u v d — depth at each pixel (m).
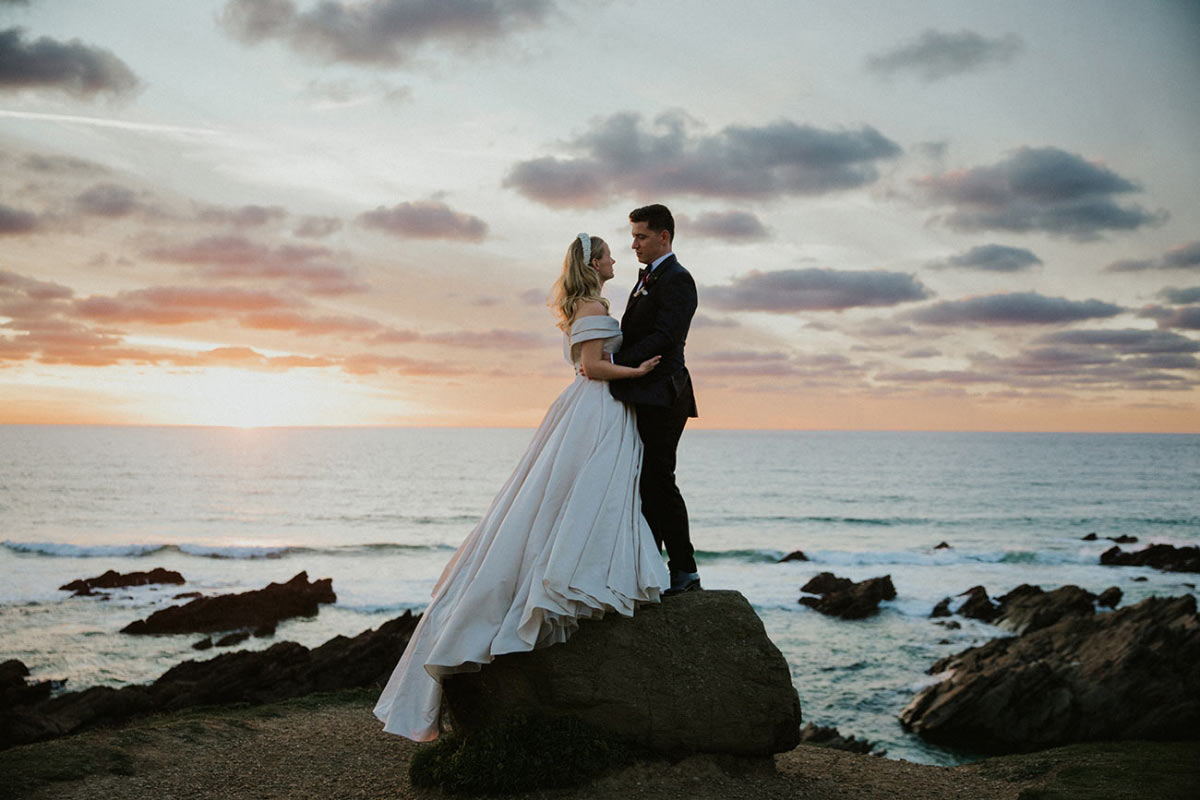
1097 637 19.73
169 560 42.31
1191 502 79.19
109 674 21.86
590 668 5.55
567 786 5.30
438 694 5.27
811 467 124.81
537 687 5.57
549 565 5.04
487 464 126.31
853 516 65.75
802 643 25.86
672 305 5.50
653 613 5.73
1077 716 16.69
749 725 5.63
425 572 39.56
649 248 5.67
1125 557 44.00
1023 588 32.28
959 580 38.25
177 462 117.50
